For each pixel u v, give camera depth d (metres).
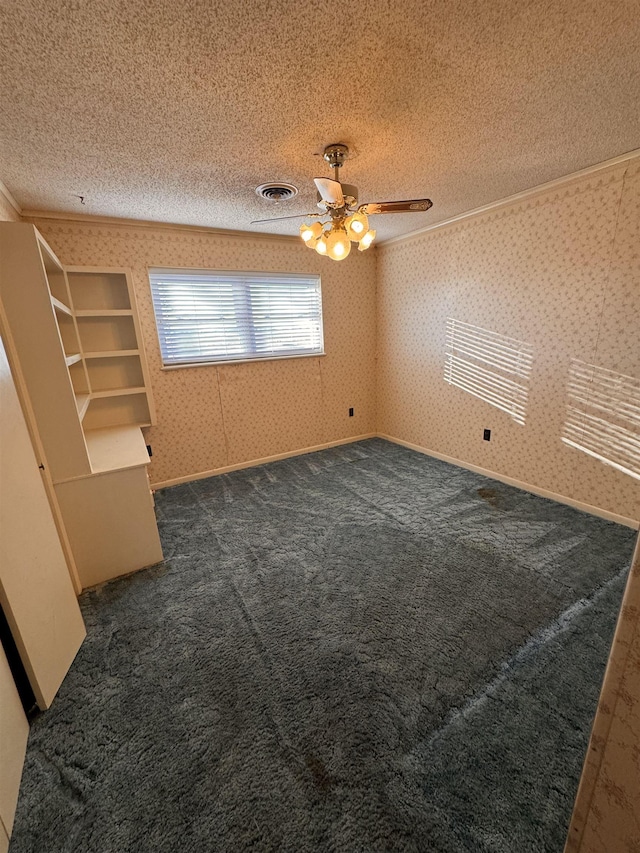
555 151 2.01
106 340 2.92
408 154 1.98
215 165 2.00
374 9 1.05
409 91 1.43
